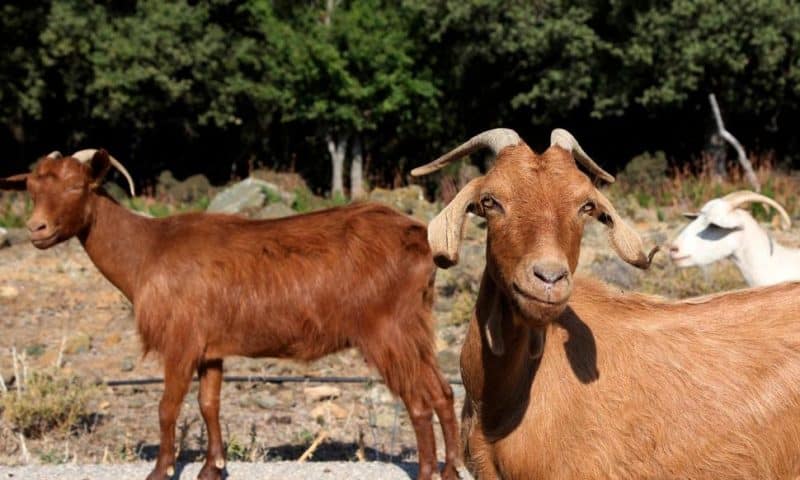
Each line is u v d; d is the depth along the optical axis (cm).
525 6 3616
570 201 511
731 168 3647
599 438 570
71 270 2067
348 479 898
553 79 3628
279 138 4631
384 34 3866
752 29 3328
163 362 921
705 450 574
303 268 909
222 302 912
